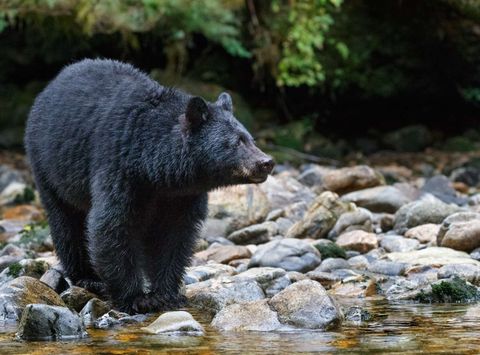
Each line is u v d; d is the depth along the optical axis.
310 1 20.67
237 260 10.30
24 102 23.75
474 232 10.16
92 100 8.71
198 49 23.92
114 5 18.52
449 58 23.39
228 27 19.78
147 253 8.73
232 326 7.21
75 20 19.20
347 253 10.55
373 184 14.05
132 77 8.85
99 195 8.23
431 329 6.97
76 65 9.41
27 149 9.48
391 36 23.23
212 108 8.29
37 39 23.44
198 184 8.30
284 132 22.83
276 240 10.25
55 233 9.38
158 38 22.97
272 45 21.67
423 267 9.37
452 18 23.30
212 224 11.91
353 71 23.22
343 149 23.22
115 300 8.40
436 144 23.70
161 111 8.31
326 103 24.00
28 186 17.61
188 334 6.98
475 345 6.29
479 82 23.56
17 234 12.52
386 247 10.77
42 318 6.91
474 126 24.39
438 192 15.77
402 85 23.36
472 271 9.02
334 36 23.11
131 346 6.53
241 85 24.05
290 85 22.56
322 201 11.60
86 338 6.90
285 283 8.95
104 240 8.20
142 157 8.15
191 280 9.27
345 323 7.32
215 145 8.10
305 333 6.93
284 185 14.38
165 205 8.52
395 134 23.56
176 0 18.61
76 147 8.62
